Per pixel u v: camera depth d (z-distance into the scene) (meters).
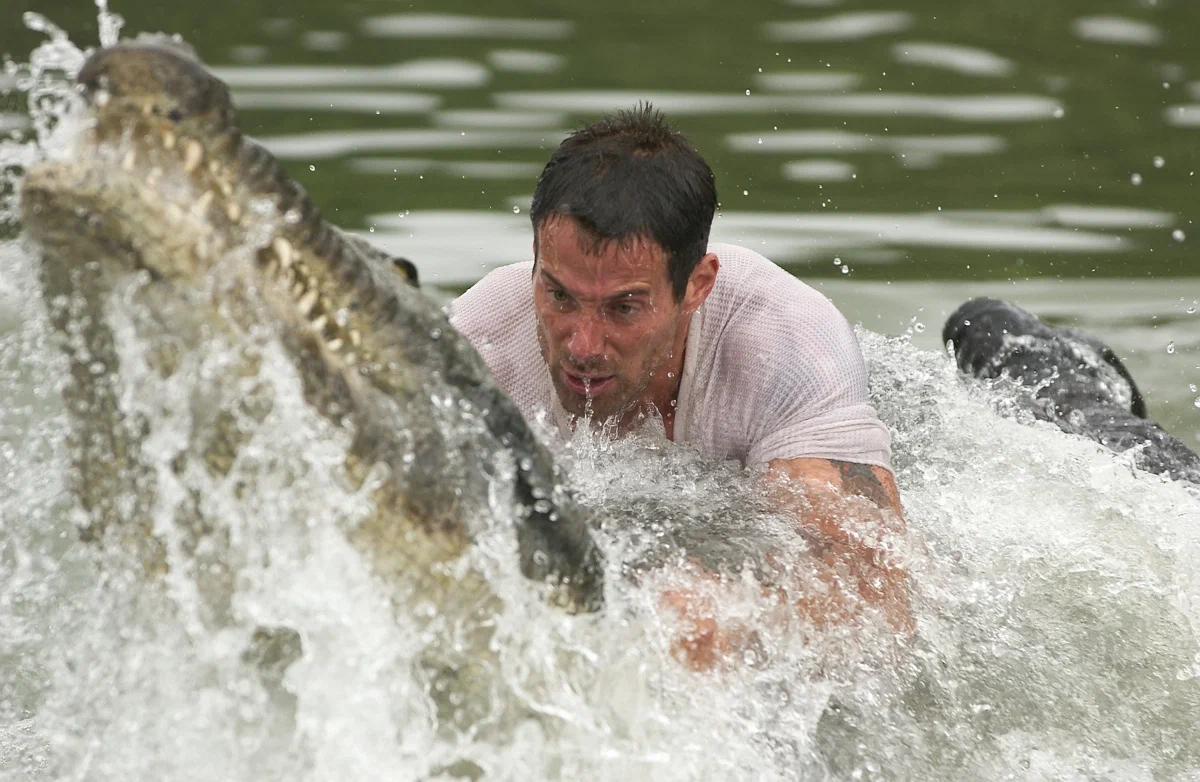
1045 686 14.01
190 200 9.14
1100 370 21.05
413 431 10.61
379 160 29.69
